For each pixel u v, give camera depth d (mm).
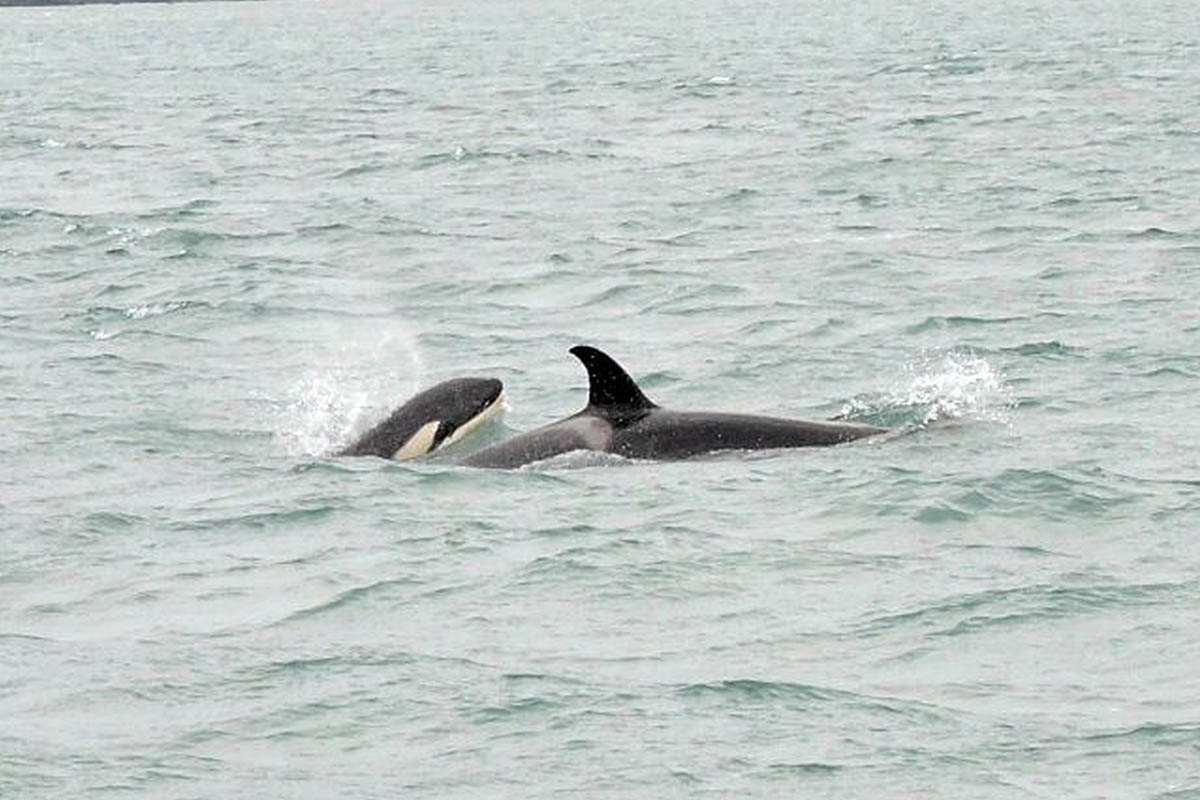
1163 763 47719
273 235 150500
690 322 111875
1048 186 167000
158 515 72062
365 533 68812
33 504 74000
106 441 84375
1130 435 80250
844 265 130125
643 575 63062
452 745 49750
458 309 118812
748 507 70312
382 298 123000
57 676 55156
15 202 173500
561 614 59688
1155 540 65688
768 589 61625
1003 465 74625
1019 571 62656
